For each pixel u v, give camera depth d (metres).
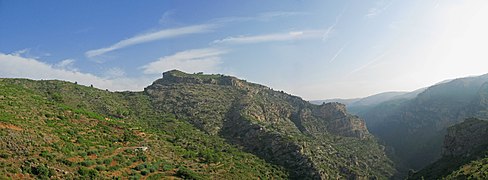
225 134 150.62
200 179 81.06
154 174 77.25
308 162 124.38
